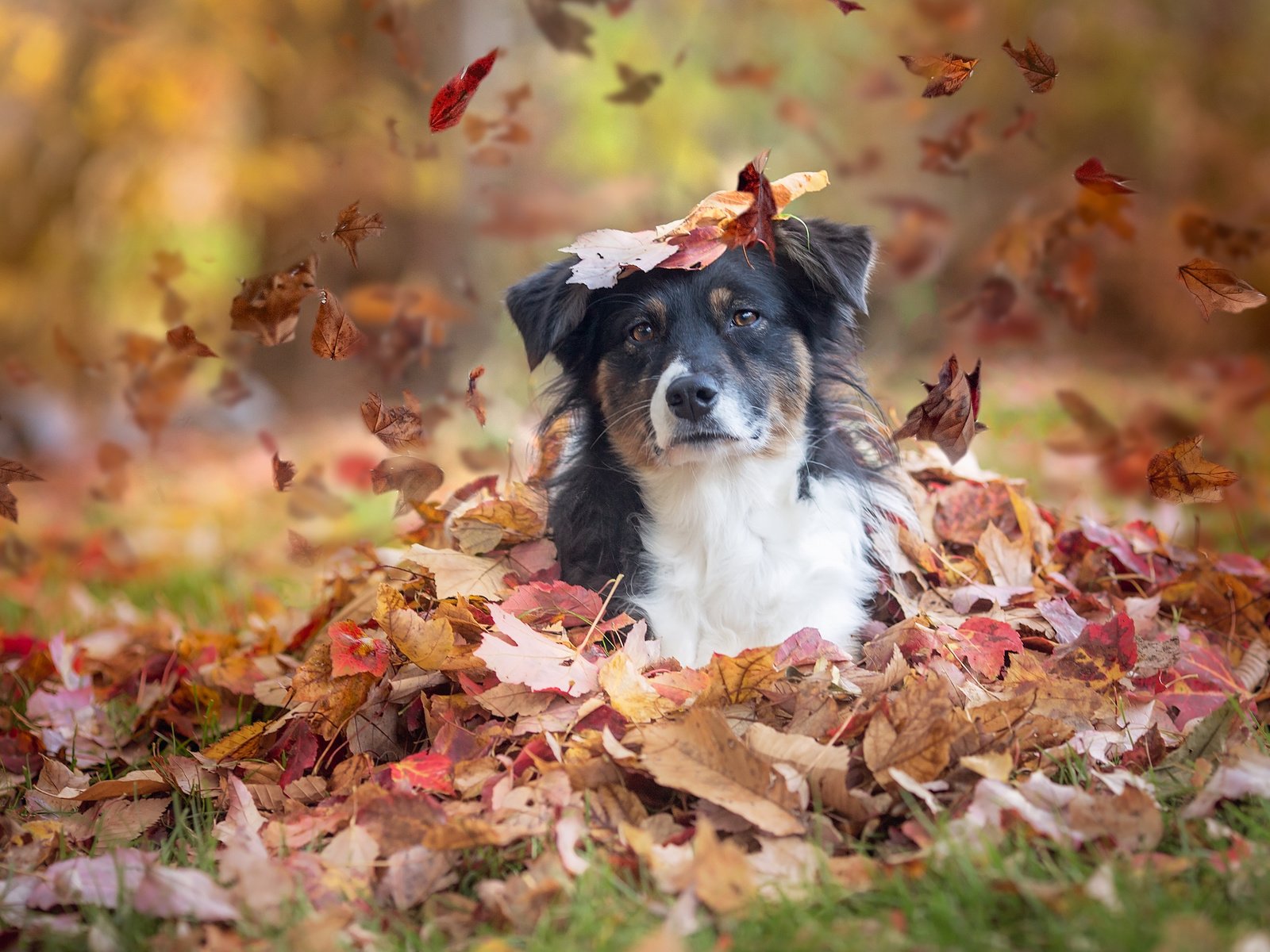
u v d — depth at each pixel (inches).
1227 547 203.3
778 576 144.9
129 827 116.0
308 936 86.4
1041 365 419.5
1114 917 82.0
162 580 231.3
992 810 97.4
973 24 397.7
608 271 118.8
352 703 123.5
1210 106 490.0
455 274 408.2
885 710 107.3
